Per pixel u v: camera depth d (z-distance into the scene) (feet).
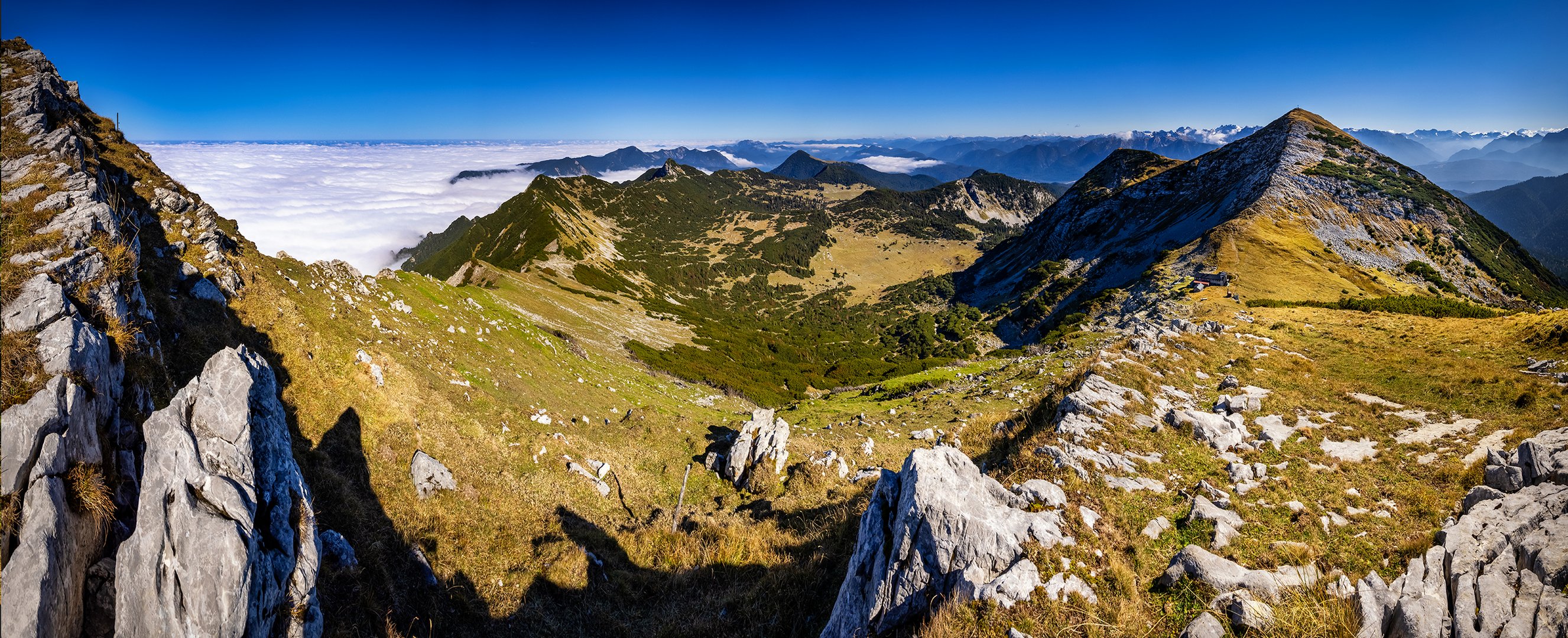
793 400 306.14
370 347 103.71
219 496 31.60
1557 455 43.42
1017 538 39.99
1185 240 513.86
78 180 55.57
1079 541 41.09
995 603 35.65
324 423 69.51
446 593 54.75
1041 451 58.44
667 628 56.59
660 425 143.84
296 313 91.56
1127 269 524.52
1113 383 79.51
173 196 90.22
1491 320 121.70
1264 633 31.09
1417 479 52.70
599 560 69.62
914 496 41.73
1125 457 57.72
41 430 30.83
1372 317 149.79
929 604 39.29
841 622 43.52
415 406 86.63
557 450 100.99
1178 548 42.65
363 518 56.85
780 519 82.07
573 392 151.12
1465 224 508.53
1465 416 68.54
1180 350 102.42
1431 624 28.12
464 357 132.36
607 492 94.73
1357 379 89.81
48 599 28.43
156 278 70.59
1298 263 369.91
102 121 93.09
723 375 308.19
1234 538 42.63
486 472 80.84
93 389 36.70
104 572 32.32
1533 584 28.07
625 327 349.82
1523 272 481.87
